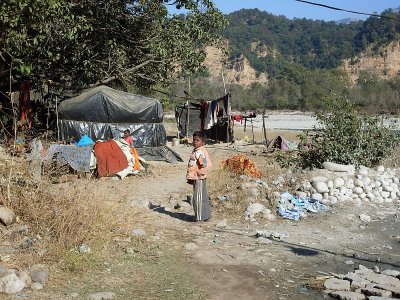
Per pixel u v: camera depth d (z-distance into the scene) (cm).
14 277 552
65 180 1127
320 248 803
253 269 684
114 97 1703
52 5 1082
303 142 1437
